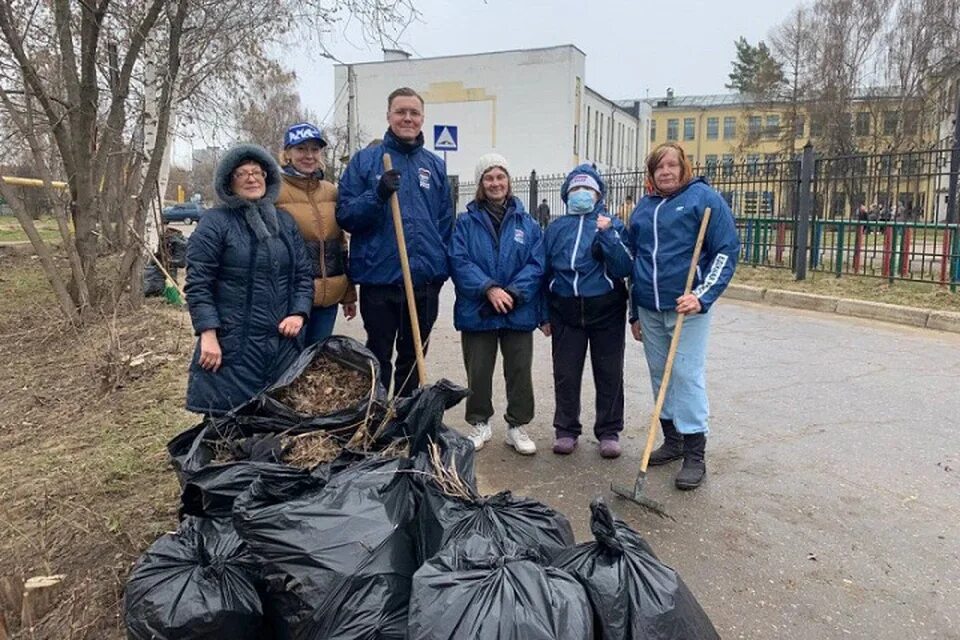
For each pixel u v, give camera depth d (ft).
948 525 11.30
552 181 76.43
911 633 8.71
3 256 53.78
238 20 30.89
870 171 37.35
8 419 18.45
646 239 12.96
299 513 7.17
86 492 12.68
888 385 18.97
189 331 24.99
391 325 13.38
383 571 6.90
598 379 14.20
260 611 7.42
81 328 27.32
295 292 11.34
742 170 41.37
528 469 13.66
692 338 12.71
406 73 143.74
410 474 7.86
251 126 42.24
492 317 13.79
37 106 29.81
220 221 10.66
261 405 9.30
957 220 33.60
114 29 30.09
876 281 34.99
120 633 8.69
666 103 245.86
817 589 9.62
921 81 115.14
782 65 150.10
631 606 6.35
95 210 30.12
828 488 12.66
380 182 11.86
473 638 5.78
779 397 17.93
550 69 136.67
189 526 8.34
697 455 12.92
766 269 40.86
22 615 9.21
